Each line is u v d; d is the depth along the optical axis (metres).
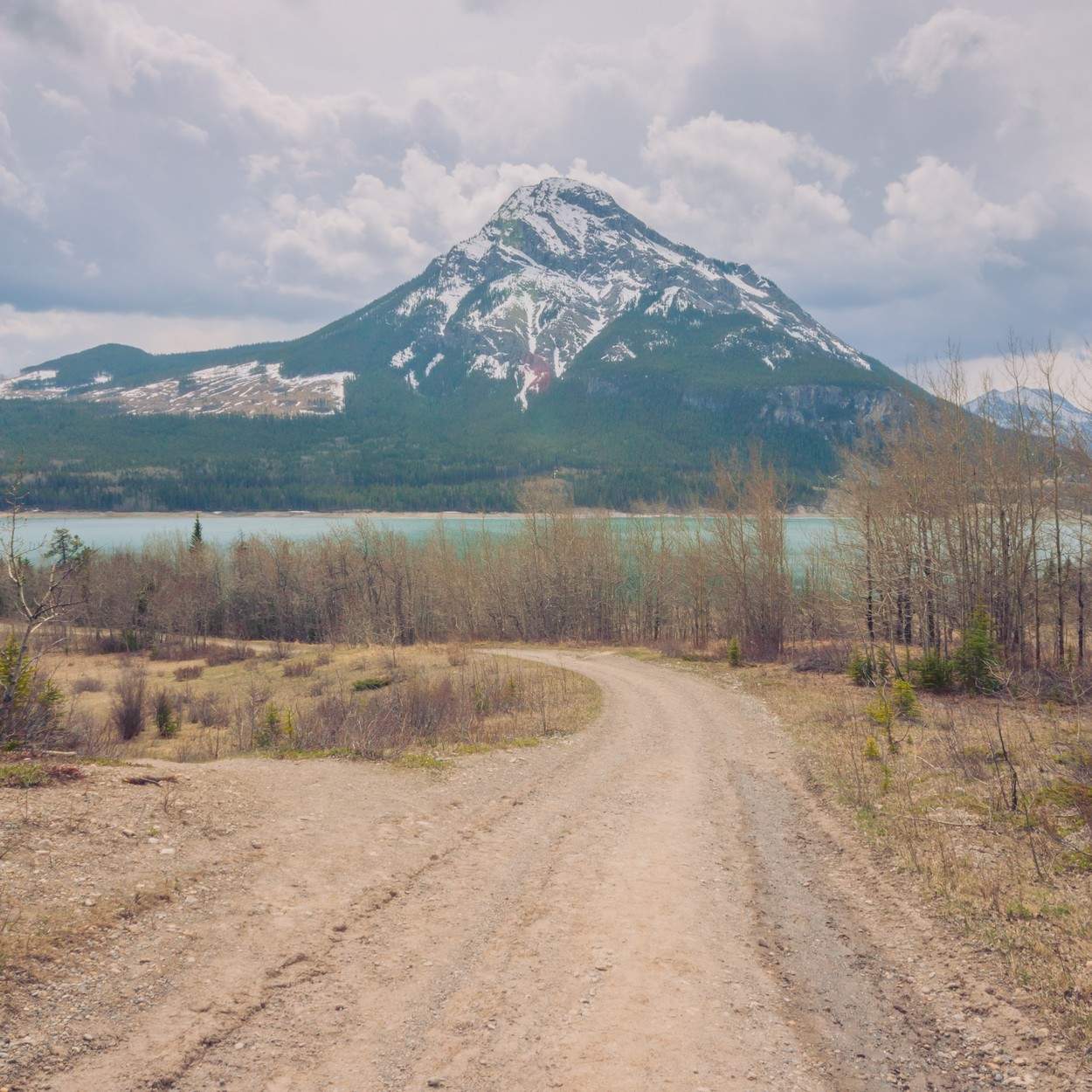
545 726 22.42
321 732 19.56
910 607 36.72
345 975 7.11
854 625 38.47
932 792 13.48
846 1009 6.84
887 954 7.95
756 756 19.03
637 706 27.66
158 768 12.64
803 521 109.06
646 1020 6.56
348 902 8.73
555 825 12.60
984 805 12.38
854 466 38.28
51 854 8.38
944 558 36.06
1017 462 32.97
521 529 75.56
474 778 15.45
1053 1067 5.81
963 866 9.93
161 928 7.48
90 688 45.38
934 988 7.16
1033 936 7.84
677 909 9.13
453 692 30.09
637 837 12.13
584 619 65.94
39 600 15.45
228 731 29.83
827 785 15.08
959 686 25.81
